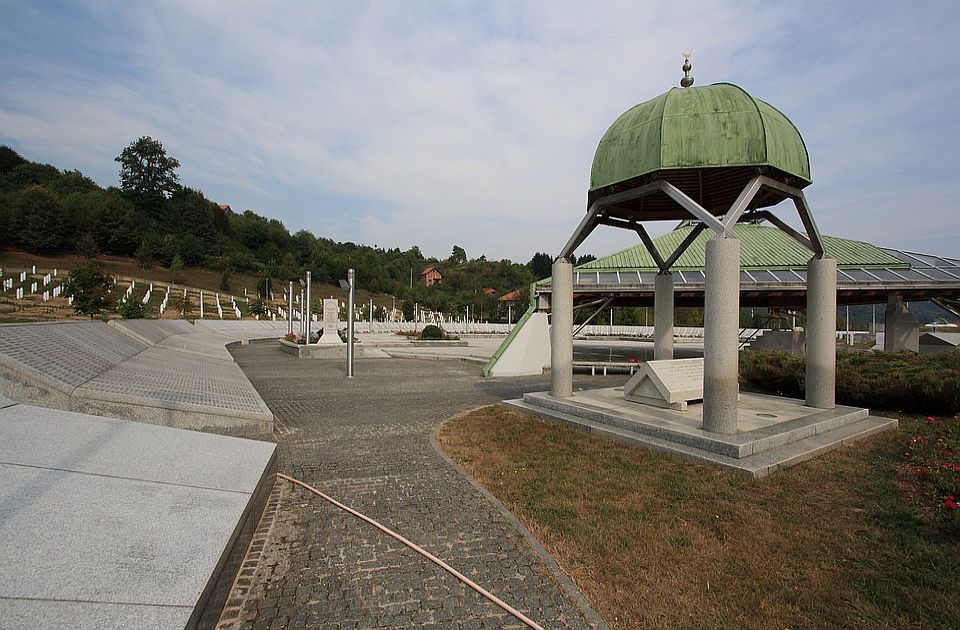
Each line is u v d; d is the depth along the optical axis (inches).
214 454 190.4
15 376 241.3
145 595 99.1
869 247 731.4
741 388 496.1
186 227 3105.3
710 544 167.8
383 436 315.6
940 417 358.0
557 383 368.8
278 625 126.0
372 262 3484.3
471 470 247.0
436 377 640.4
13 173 2861.7
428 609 133.6
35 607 89.5
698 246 759.1
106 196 2878.9
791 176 293.3
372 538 174.6
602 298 714.2
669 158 285.7
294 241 3592.5
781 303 861.2
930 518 181.9
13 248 2191.2
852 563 154.9
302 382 572.4
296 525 183.9
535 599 138.2
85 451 162.7
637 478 227.8
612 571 151.9
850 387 386.0
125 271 2310.5
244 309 2021.4
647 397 341.7
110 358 353.7
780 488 212.5
